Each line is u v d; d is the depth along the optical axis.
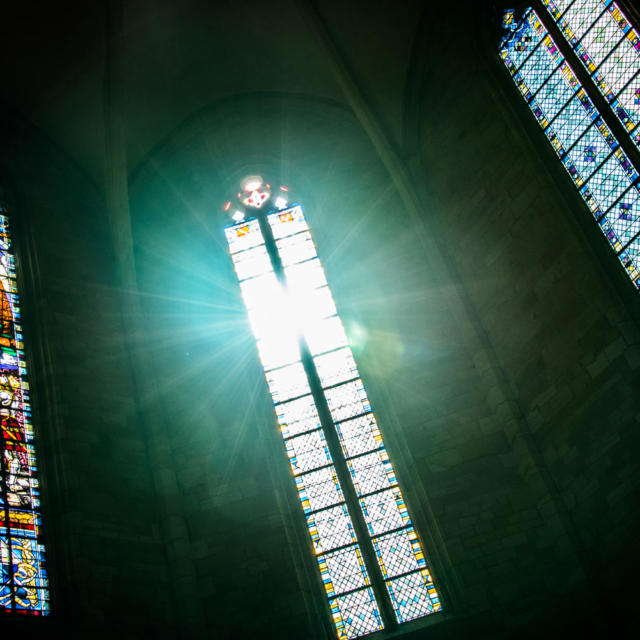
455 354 18.33
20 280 18.28
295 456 18.20
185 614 15.55
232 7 20.67
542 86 17.94
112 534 15.70
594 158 16.64
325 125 22.06
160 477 17.00
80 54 20.02
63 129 20.55
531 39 18.31
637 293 15.36
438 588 16.20
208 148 22.09
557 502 15.77
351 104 21.14
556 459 16.09
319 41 20.92
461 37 19.61
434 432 17.53
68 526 15.20
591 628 14.58
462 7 19.62
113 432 17.11
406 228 20.17
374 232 20.47
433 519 16.56
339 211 21.11
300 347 19.48
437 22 20.25
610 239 16.03
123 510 16.19
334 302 20.00
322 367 19.20
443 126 19.98
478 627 15.36
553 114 17.59
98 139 20.81
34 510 15.37
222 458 17.75
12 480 15.38
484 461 16.97
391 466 17.72
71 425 16.50
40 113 20.28
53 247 19.08
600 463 15.20
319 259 20.70
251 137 22.27
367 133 21.00
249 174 22.03
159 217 21.22
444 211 19.58
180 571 15.99
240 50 21.53
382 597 16.38
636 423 14.70
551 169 17.23
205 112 22.11
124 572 15.40
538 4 18.22
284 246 21.06
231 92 22.16
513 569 15.77
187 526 16.78
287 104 22.22
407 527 17.03
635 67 16.19
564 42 17.61
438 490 16.83
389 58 20.84
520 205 17.69
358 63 20.98
